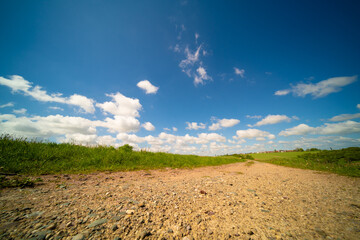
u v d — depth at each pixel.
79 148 7.48
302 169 9.84
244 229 1.81
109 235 1.56
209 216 2.15
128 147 9.75
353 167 8.10
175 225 1.85
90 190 3.12
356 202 2.86
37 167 4.50
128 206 2.35
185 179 5.15
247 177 5.95
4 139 5.56
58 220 1.79
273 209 2.48
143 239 1.53
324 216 2.22
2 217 1.75
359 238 1.60
